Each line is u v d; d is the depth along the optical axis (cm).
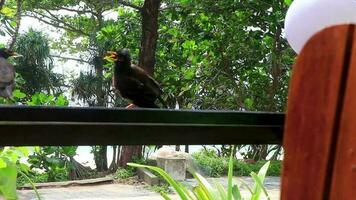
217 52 1199
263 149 1307
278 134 190
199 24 1192
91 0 1431
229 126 180
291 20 177
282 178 119
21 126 150
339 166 118
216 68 1239
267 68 1198
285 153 118
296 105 118
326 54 117
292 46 181
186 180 933
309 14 171
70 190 891
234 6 1127
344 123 118
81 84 1598
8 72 526
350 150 118
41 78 1584
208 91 1284
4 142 149
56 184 903
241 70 1230
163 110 169
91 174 1205
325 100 117
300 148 118
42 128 153
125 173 1012
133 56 1266
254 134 185
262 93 1250
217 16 1163
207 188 225
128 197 843
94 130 161
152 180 927
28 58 1562
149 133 168
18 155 179
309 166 118
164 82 1258
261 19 1130
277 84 1218
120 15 1278
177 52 1272
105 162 1422
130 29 1270
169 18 1240
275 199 661
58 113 155
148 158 1040
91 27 1725
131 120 165
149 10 1137
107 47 1462
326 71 117
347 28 117
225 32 1172
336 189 118
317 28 170
